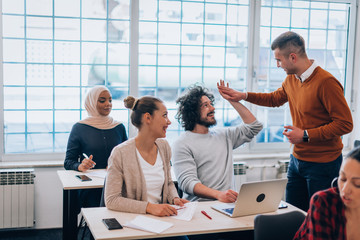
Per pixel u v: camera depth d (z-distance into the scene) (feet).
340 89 9.34
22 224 13.08
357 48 16.06
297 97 9.92
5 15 13.25
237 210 7.63
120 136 12.46
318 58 15.92
